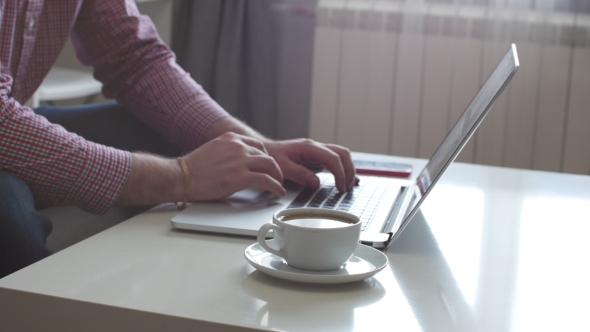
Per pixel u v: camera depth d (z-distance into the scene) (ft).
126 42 4.14
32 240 2.52
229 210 2.85
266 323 1.73
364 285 2.08
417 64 7.11
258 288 1.99
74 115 4.20
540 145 6.96
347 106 7.42
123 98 4.24
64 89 6.11
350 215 2.22
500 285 2.13
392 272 2.22
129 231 2.56
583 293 2.09
